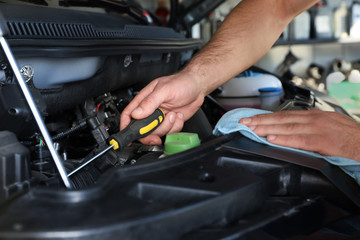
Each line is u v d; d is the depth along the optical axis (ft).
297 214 1.86
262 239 1.63
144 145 3.09
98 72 3.06
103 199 1.45
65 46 2.41
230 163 2.07
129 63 3.37
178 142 2.33
